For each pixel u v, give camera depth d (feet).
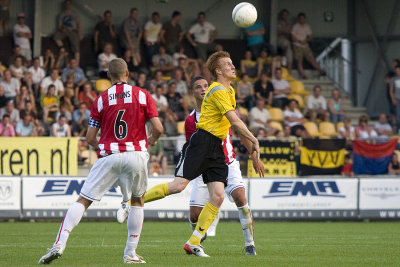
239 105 237.86
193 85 91.97
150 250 94.27
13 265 68.64
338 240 120.16
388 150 196.75
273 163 189.16
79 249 95.96
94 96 227.81
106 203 179.42
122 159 68.90
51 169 180.55
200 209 96.17
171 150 203.92
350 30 292.40
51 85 222.07
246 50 282.36
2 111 215.10
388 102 274.16
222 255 85.56
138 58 257.55
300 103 254.47
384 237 128.77
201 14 268.62
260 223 181.98
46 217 176.65
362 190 191.31
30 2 260.42
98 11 271.08
